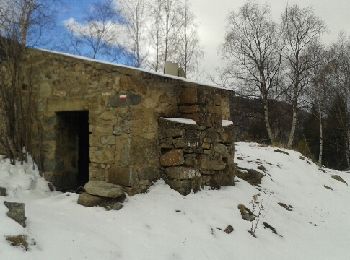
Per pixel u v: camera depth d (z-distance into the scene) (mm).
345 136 27203
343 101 27250
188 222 6543
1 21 8250
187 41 21562
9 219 4863
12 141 7945
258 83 25031
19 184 7293
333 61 26156
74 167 8453
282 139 30344
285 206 9188
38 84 8219
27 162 8133
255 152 13812
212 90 8555
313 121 30328
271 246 6824
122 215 6273
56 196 7141
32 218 5406
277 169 12195
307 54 24641
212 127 8461
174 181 7566
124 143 7035
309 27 24672
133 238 5625
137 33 20516
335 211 10078
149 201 6938
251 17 25250
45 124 8125
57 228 5266
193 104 8047
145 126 7383
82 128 8711
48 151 8062
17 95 8211
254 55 25062
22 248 4469
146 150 7398
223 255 5957
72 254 4734
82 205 6566
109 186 6695
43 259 4426
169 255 5469
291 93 24688
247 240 6676
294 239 7480
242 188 9070
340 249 7422
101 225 5824
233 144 9133
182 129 7559
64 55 7809
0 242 4395
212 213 7117
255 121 28734
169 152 7629
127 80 7035
